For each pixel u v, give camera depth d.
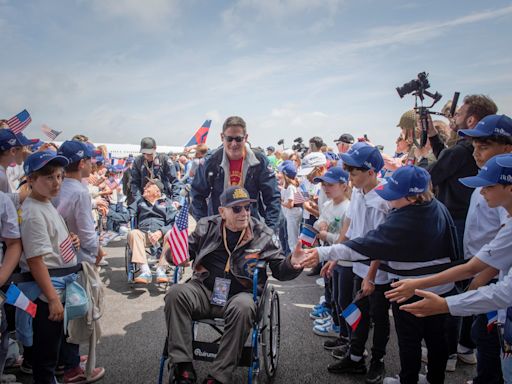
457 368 3.38
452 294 2.56
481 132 2.49
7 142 3.13
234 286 3.23
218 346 2.89
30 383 3.13
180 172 14.05
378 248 2.49
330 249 2.71
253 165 3.96
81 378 3.14
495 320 2.16
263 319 3.02
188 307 2.94
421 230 2.43
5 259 2.45
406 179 2.44
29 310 2.45
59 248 2.69
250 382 2.78
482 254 2.02
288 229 6.57
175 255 3.16
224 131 3.84
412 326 2.58
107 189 7.40
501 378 2.42
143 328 4.25
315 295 5.41
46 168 2.56
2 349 2.61
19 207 2.62
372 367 3.20
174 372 2.75
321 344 3.90
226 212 3.23
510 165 1.88
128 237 5.52
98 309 2.92
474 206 2.65
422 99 3.88
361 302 3.23
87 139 5.87
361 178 3.01
